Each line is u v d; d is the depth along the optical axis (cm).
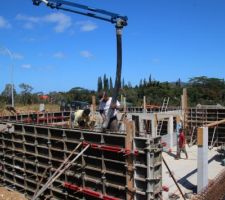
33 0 982
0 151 1403
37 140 1200
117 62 949
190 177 1405
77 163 1027
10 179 1352
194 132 2327
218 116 2272
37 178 1196
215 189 1081
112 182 934
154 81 5203
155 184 853
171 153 1902
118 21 930
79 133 1023
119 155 912
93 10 961
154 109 2755
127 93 4594
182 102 2377
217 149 2073
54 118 1814
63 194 1075
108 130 1012
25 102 4216
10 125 1309
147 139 830
